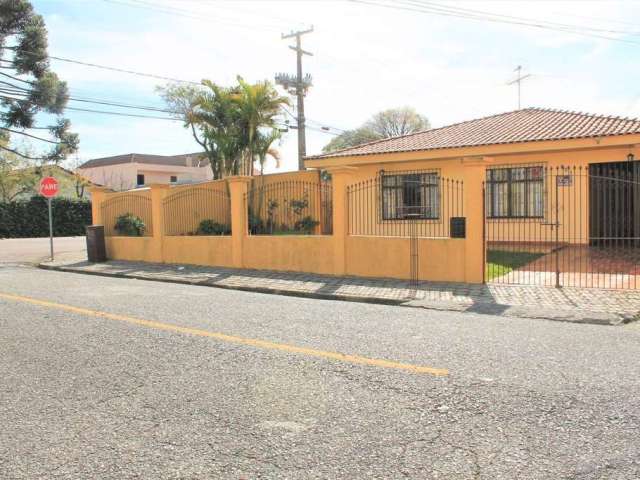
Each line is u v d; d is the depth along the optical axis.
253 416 3.98
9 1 21.67
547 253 14.42
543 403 4.12
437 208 17.16
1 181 37.38
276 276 11.99
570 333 6.46
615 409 3.98
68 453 3.48
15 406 4.28
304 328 6.70
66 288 10.62
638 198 14.91
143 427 3.84
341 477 3.11
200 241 14.38
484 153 15.87
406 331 6.53
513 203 16.45
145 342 6.09
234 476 3.15
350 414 3.98
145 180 52.38
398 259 11.05
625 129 14.47
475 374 4.81
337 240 11.76
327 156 18.39
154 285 11.41
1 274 13.61
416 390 4.44
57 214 33.72
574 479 3.05
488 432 3.65
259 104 18.95
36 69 22.56
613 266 11.99
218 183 18.25
